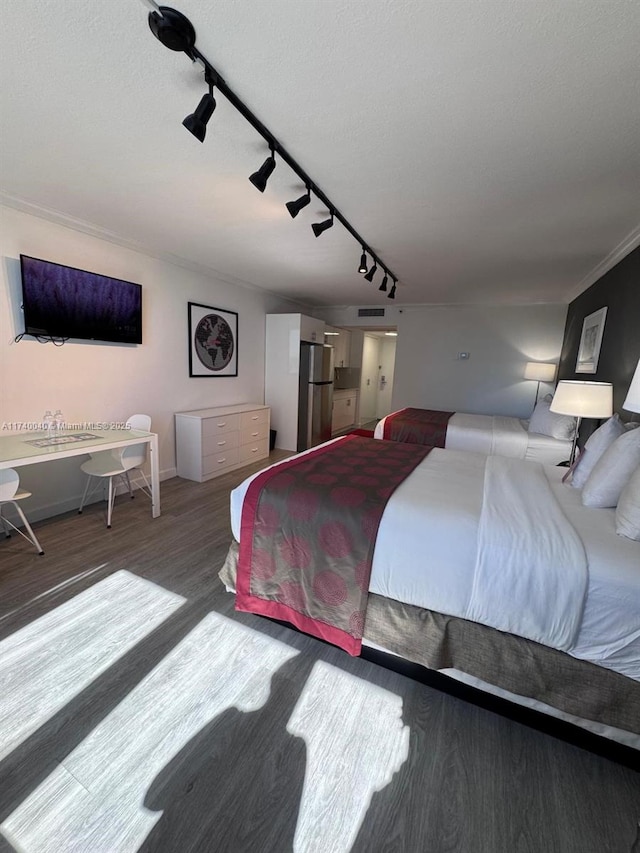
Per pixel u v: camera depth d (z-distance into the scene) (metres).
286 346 5.30
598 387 2.56
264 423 4.94
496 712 1.45
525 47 1.14
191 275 3.98
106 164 1.94
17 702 1.41
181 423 3.99
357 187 2.09
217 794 1.14
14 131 1.66
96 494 3.34
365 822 1.08
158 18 1.05
